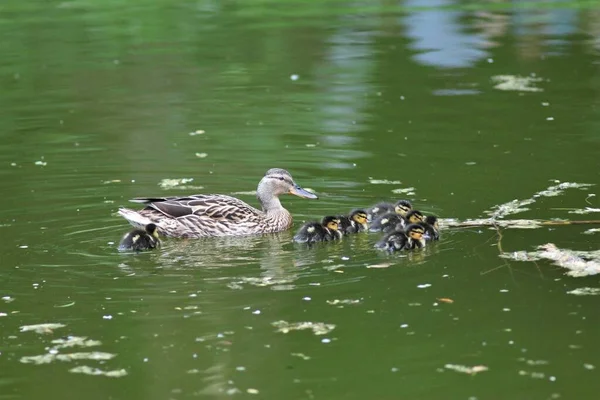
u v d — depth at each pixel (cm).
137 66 2489
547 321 1066
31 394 926
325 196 1594
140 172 1722
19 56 2578
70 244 1359
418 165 1725
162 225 1432
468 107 2098
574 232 1363
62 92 2269
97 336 1050
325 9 3144
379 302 1130
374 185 1630
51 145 1880
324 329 1057
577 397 905
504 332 1041
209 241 1416
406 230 1329
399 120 2017
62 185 1642
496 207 1488
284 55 2589
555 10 3034
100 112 2112
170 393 926
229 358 995
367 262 1280
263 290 1175
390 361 984
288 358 995
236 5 3212
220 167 1750
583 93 2175
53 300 1147
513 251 1293
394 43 2684
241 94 2247
